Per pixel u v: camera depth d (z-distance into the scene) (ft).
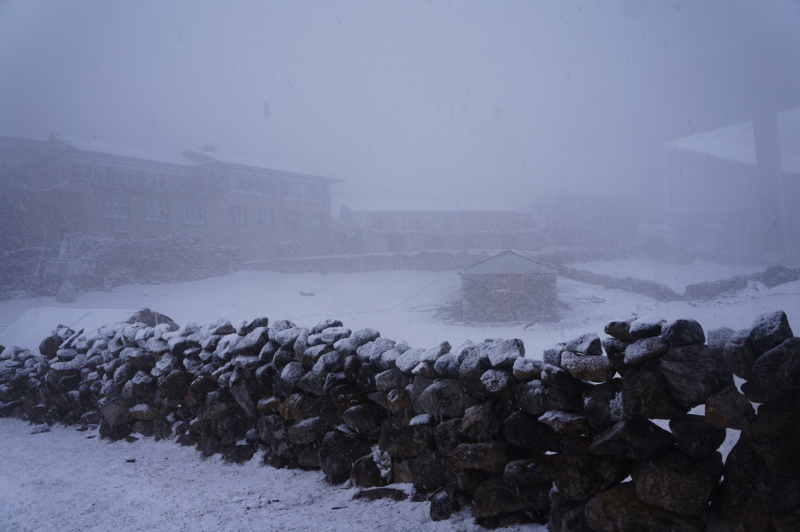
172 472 14.46
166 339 18.93
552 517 8.63
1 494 13.19
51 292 129.59
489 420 9.72
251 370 14.92
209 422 15.85
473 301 133.69
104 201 146.20
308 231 188.75
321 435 13.33
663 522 7.31
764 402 6.86
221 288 150.92
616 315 123.75
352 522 10.17
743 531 6.80
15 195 136.46
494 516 9.48
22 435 20.54
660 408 7.51
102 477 14.32
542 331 112.78
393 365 11.92
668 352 7.65
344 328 14.49
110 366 20.02
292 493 12.17
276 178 183.21
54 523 11.09
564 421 8.61
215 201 168.14
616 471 8.11
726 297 72.79
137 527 10.64
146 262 147.02
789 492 6.25
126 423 19.13
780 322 6.89
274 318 128.06
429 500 10.87
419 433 11.10
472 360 10.38
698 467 7.33
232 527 10.33
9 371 25.44
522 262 134.51
